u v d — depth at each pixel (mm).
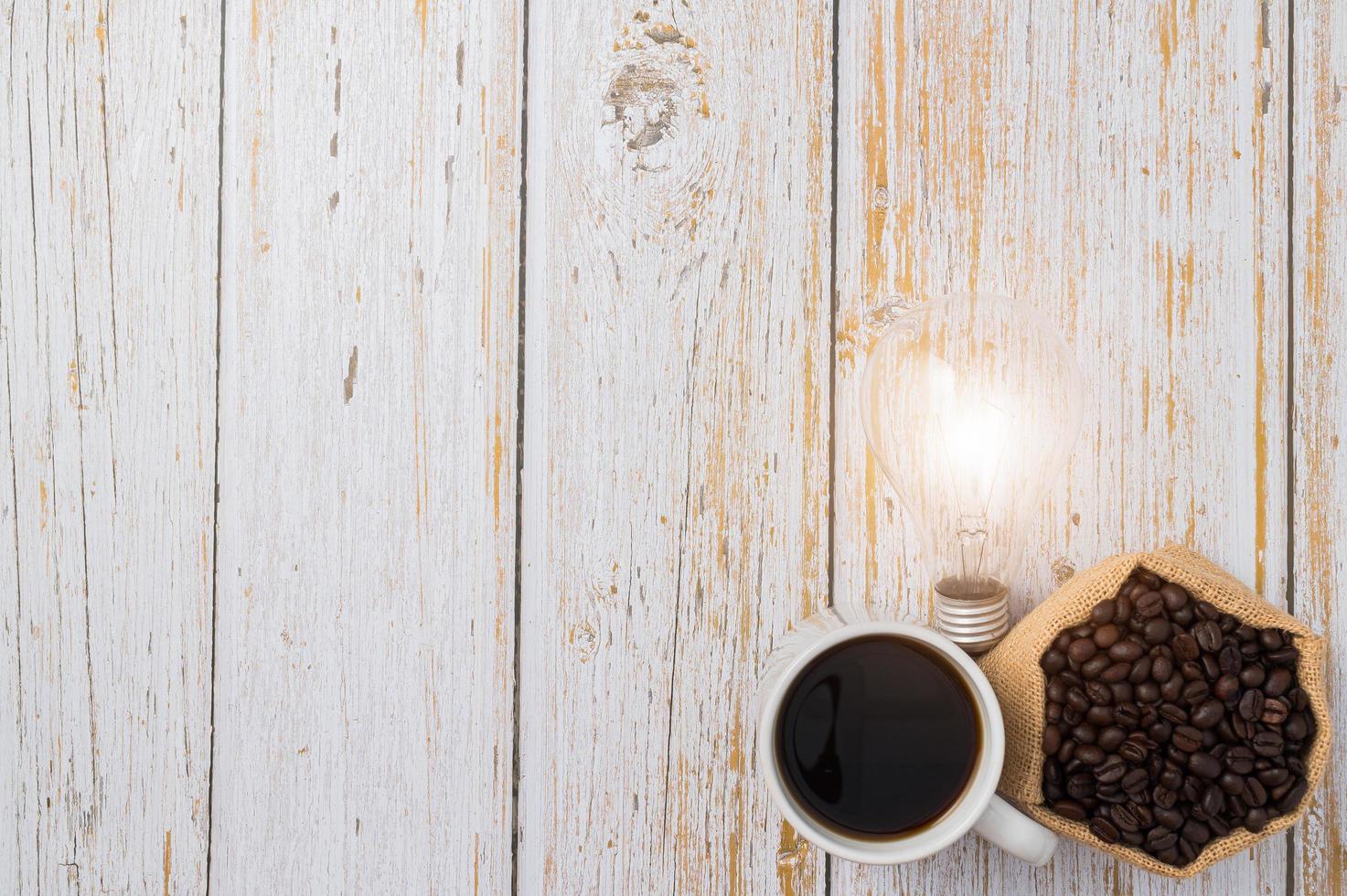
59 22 695
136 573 700
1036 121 694
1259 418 692
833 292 695
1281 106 693
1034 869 695
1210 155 693
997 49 694
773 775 607
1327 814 691
